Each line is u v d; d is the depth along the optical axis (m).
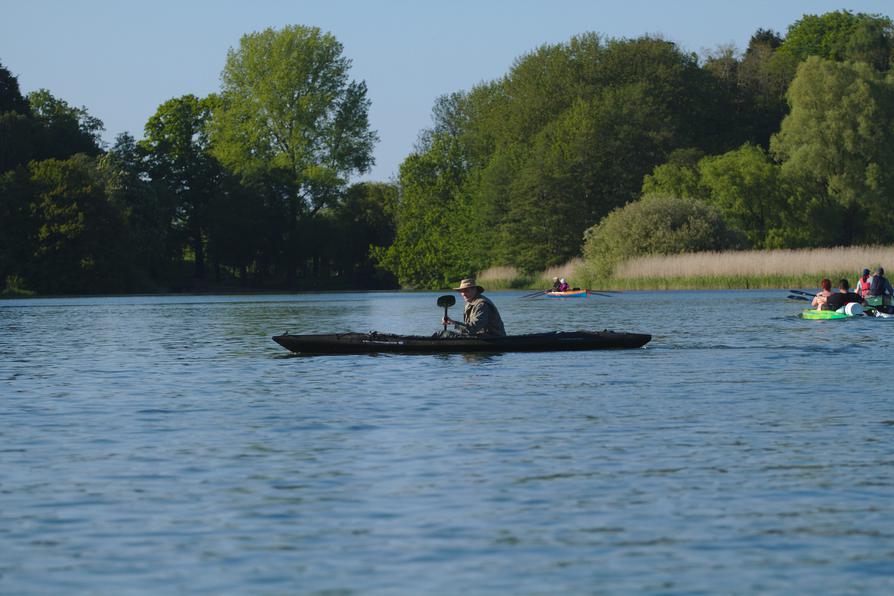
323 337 36.38
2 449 19.16
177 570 12.10
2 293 125.50
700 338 41.75
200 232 173.12
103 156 146.62
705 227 113.19
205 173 169.00
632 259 110.44
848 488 15.47
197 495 15.48
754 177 137.62
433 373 30.36
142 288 141.75
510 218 144.38
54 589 11.52
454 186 168.00
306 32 158.62
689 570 11.88
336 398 25.41
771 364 31.88
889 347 36.94
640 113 150.25
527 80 168.12
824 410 22.64
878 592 11.12
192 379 29.91
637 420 21.58
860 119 135.75
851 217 144.75
